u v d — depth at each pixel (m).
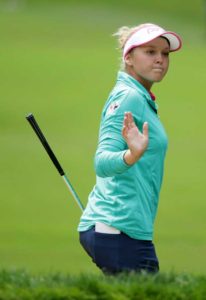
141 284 16.73
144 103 19.00
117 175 18.75
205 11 193.88
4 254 56.66
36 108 125.75
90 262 54.22
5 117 118.75
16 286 16.73
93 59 160.50
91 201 19.23
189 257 55.25
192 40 182.75
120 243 18.72
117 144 18.48
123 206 18.72
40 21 194.75
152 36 19.16
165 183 84.88
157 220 69.44
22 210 73.81
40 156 97.00
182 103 129.62
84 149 101.44
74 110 125.56
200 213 72.31
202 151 101.12
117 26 192.38
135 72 19.55
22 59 158.00
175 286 16.84
